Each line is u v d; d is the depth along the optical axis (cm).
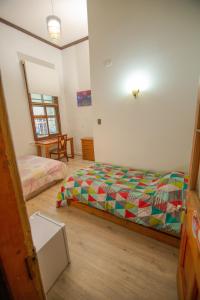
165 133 235
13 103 366
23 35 368
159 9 203
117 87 260
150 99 236
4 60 340
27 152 408
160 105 230
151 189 179
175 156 234
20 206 42
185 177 184
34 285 49
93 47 266
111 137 288
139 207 168
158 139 243
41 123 445
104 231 184
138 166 270
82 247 163
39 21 334
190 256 89
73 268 141
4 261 38
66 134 476
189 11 187
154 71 224
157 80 225
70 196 219
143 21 216
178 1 190
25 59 378
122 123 271
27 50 379
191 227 83
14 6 286
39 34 388
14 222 41
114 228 189
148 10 210
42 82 418
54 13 309
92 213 214
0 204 37
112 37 245
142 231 175
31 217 148
